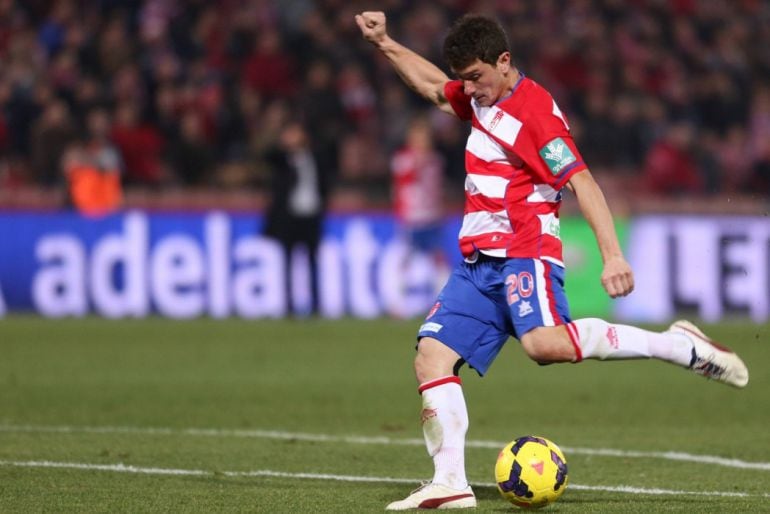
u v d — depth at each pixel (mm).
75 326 61562
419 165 67250
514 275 21250
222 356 50281
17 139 75688
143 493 22609
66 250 66875
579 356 21141
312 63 82938
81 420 33656
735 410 37344
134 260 67062
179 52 82438
